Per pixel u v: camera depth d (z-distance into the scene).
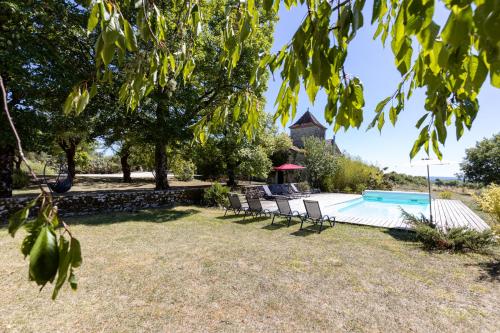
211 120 2.00
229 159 19.88
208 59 11.87
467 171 28.69
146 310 3.44
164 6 5.37
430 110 1.36
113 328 3.06
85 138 13.36
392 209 13.54
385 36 1.28
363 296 3.90
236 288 4.08
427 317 3.38
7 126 7.66
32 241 0.54
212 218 9.62
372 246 6.32
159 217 9.53
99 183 21.12
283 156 26.00
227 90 12.55
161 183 13.45
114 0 0.96
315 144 22.17
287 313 3.43
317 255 5.63
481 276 4.62
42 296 3.72
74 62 9.57
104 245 6.05
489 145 27.30
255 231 7.74
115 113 10.93
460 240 5.96
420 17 0.71
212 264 5.02
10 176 8.76
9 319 3.17
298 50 0.99
